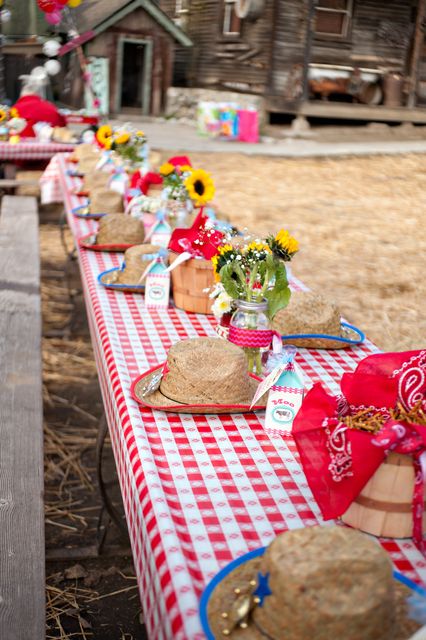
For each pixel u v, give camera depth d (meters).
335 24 17.98
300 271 7.03
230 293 2.76
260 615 1.48
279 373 2.47
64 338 7.11
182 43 19.52
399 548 1.90
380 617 1.40
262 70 17.94
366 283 6.70
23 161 10.72
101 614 3.59
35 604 2.32
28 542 2.61
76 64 19.11
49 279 8.72
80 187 6.94
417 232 8.62
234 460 2.31
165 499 2.06
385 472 1.89
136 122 18.88
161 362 3.08
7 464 3.11
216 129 16.53
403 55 18.47
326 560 1.42
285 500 2.11
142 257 4.00
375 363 2.07
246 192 10.65
